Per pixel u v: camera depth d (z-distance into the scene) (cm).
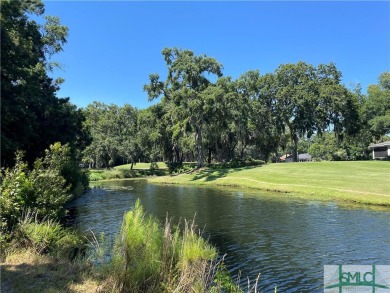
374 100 5694
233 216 1733
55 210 1061
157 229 654
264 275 888
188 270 591
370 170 3534
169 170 6425
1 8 1970
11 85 1919
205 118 4806
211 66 5016
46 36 3170
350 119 5666
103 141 7319
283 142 7088
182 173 5191
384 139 8806
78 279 626
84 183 3397
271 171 4016
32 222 929
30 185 1010
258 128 5753
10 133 1978
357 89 6994
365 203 2112
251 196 2597
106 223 1538
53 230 893
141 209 684
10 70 1905
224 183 3697
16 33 2083
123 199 2531
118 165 9262
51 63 3195
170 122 5900
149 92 5341
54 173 1177
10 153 1762
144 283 576
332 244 1171
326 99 5400
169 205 2177
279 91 5538
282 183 3169
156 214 1822
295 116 5562
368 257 1029
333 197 2345
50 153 1313
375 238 1245
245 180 3653
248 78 5725
